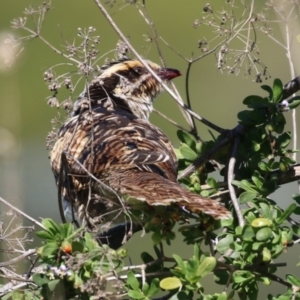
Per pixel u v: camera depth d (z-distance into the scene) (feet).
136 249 61.16
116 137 33.88
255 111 34.76
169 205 29.55
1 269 30.89
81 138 34.32
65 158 31.14
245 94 82.17
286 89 36.14
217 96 82.94
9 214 30.60
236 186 34.65
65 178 34.01
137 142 33.68
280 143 34.53
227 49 34.30
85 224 30.12
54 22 81.30
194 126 38.73
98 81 35.65
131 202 30.04
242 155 35.04
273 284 60.85
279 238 29.17
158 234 30.22
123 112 37.73
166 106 82.94
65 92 61.21
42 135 78.54
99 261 27.53
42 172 68.80
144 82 42.11
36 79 79.77
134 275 28.19
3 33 31.65
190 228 30.86
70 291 28.66
